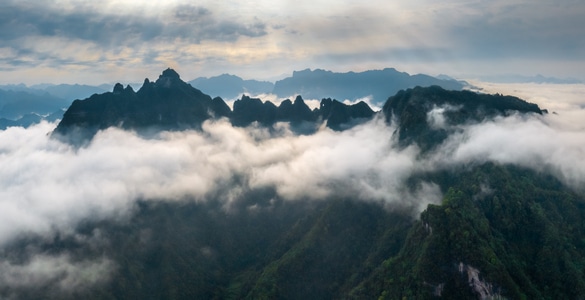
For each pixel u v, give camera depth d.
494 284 160.38
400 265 190.25
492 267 162.75
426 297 168.88
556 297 172.88
